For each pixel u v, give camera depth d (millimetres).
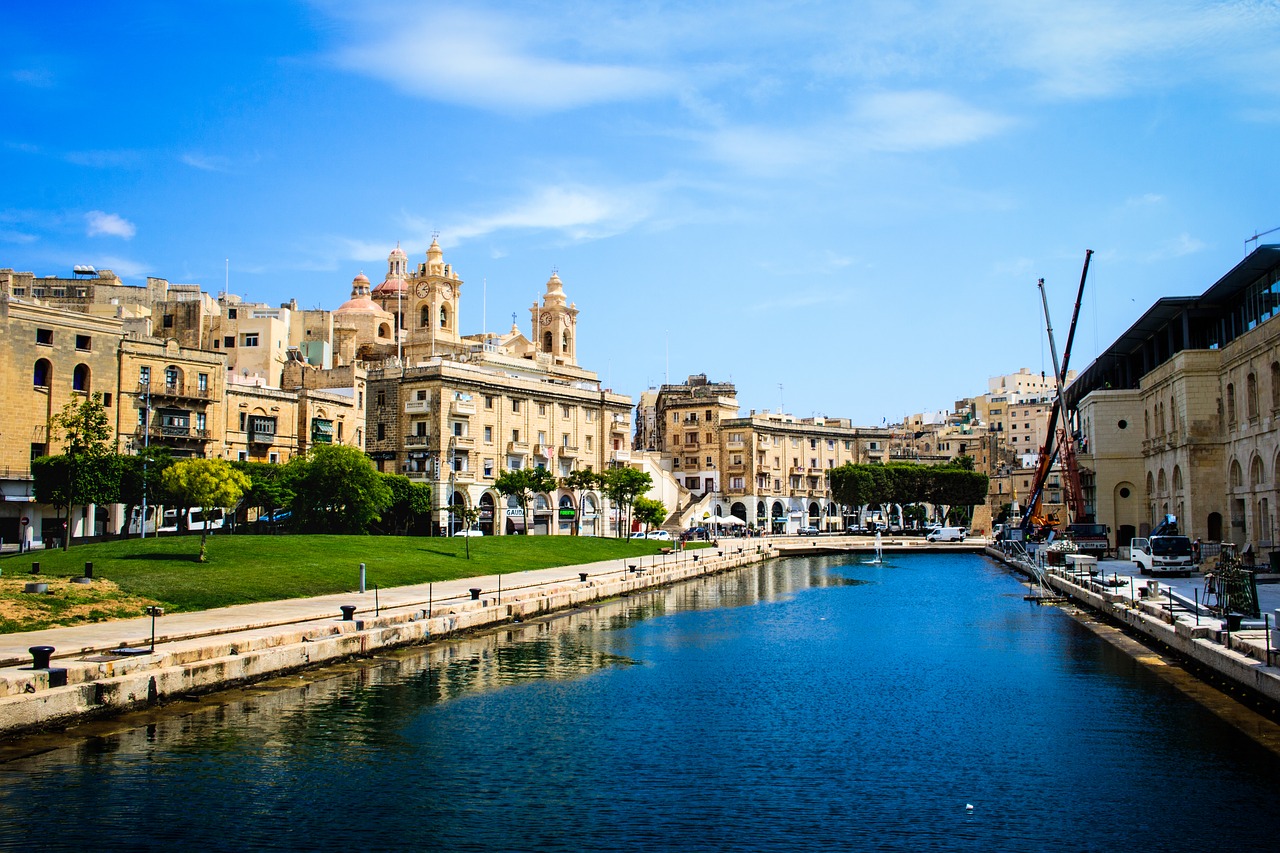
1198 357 73750
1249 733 29344
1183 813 23422
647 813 23906
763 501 165125
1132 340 95562
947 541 147625
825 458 179625
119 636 36188
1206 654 36562
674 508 154500
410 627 46406
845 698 36406
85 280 120875
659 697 36531
